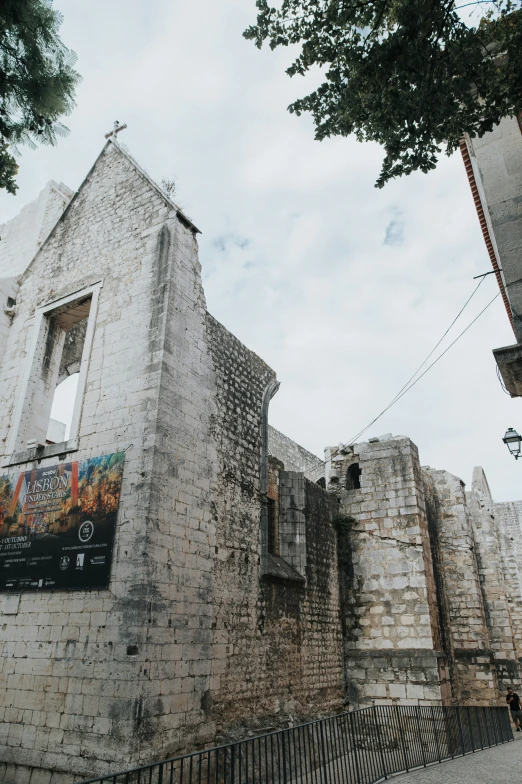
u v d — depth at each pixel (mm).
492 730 15938
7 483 13234
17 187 10352
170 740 9789
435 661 15820
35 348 14664
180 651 10555
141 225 14148
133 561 10398
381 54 7703
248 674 12578
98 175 16031
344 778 9359
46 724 10094
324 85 8469
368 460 19141
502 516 40969
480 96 8109
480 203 11781
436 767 11555
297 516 16594
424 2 7184
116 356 12805
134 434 11609
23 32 8539
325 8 7957
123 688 9516
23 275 16203
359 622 17344
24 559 12031
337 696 16016
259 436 15469
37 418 14336
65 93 9117
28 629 11234
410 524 17719
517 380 9164
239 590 13000
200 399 13117
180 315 13000
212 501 12719
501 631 24734
